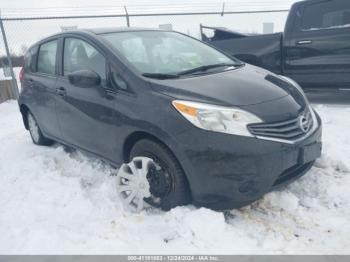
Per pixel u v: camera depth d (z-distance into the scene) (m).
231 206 2.75
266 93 3.01
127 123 3.09
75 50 3.91
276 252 2.49
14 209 3.27
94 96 3.46
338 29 5.74
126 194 3.23
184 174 2.84
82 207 3.20
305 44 6.08
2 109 8.59
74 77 3.34
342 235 2.65
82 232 2.83
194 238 2.64
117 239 2.71
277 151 2.68
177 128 2.73
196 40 4.39
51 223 2.98
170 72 3.33
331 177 3.50
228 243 2.58
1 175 4.12
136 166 3.11
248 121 2.67
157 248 2.59
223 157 2.62
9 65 9.38
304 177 3.51
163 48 3.84
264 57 6.61
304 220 2.86
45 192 3.55
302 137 2.87
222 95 2.83
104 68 3.40
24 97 4.96
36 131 5.13
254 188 2.67
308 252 2.49
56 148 4.91
